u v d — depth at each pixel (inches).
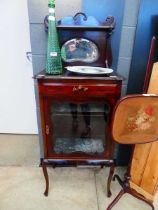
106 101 44.9
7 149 75.7
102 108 50.5
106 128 48.7
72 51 51.1
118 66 56.2
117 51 54.4
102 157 50.4
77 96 43.6
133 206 52.0
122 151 64.3
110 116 45.6
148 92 46.6
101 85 42.1
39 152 73.7
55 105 48.3
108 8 50.2
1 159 69.6
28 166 66.1
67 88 42.4
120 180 54.3
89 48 51.1
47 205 51.7
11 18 68.4
